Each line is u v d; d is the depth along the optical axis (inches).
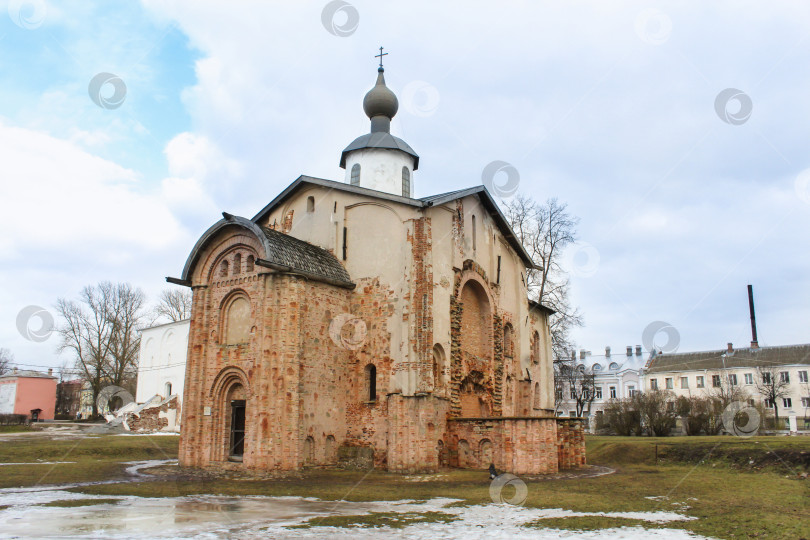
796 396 2635.3
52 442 1180.5
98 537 378.3
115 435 1488.7
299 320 829.8
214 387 878.4
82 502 531.5
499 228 1178.0
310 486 657.6
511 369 1166.3
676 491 621.3
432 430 840.9
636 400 1633.9
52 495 577.0
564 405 3034.0
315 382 855.7
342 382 904.3
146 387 1932.8
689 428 1517.0
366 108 1248.8
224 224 901.2
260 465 770.2
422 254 898.1
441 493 606.5
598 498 569.3
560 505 525.0
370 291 929.5
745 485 672.4
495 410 1060.5
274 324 813.9
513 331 1200.2
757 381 2682.1
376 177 1177.4
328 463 859.4
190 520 440.5
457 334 964.6
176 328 1876.2
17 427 1766.7
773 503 529.0
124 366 2186.3
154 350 1945.1
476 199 1095.0
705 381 2819.9
